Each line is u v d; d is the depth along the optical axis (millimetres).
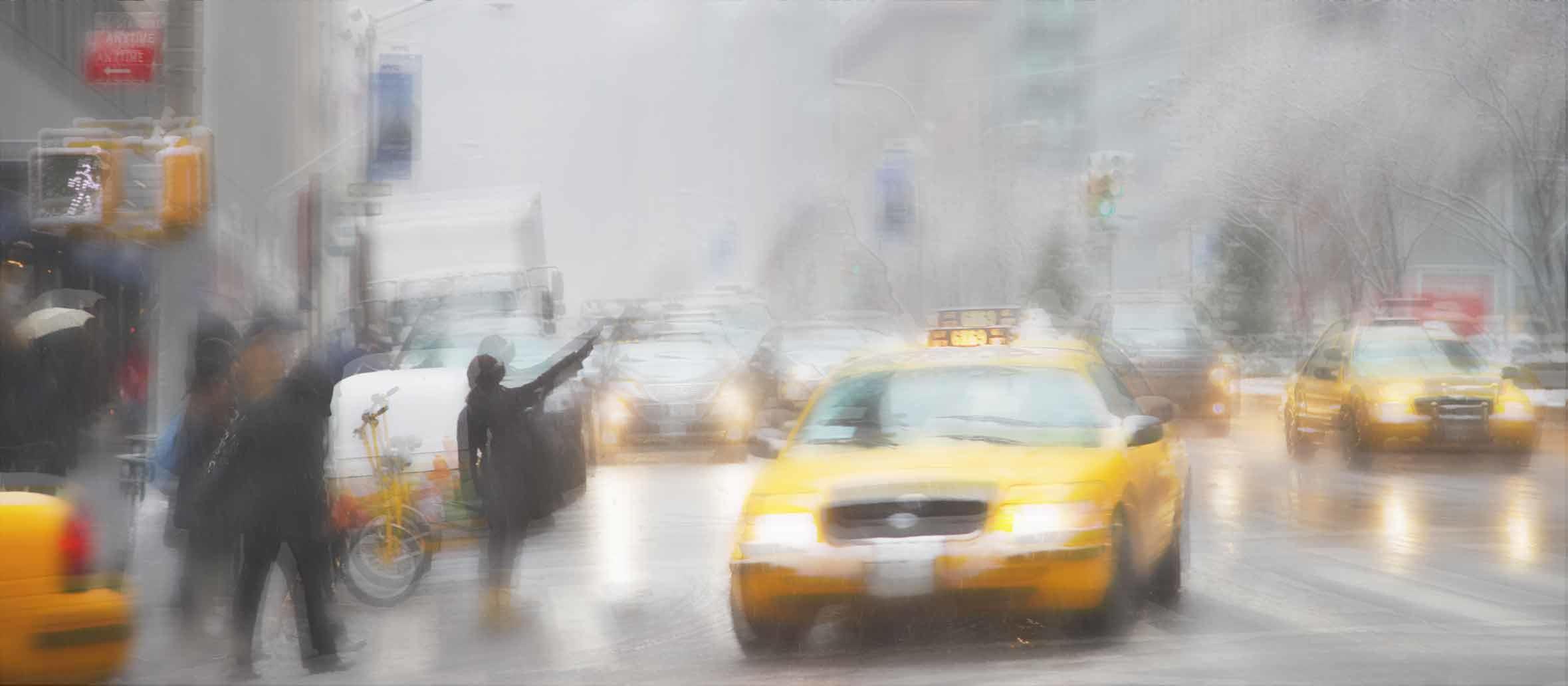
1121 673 12602
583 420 30422
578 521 24797
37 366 19922
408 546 18125
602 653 14438
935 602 13289
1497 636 13977
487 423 17469
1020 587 13227
